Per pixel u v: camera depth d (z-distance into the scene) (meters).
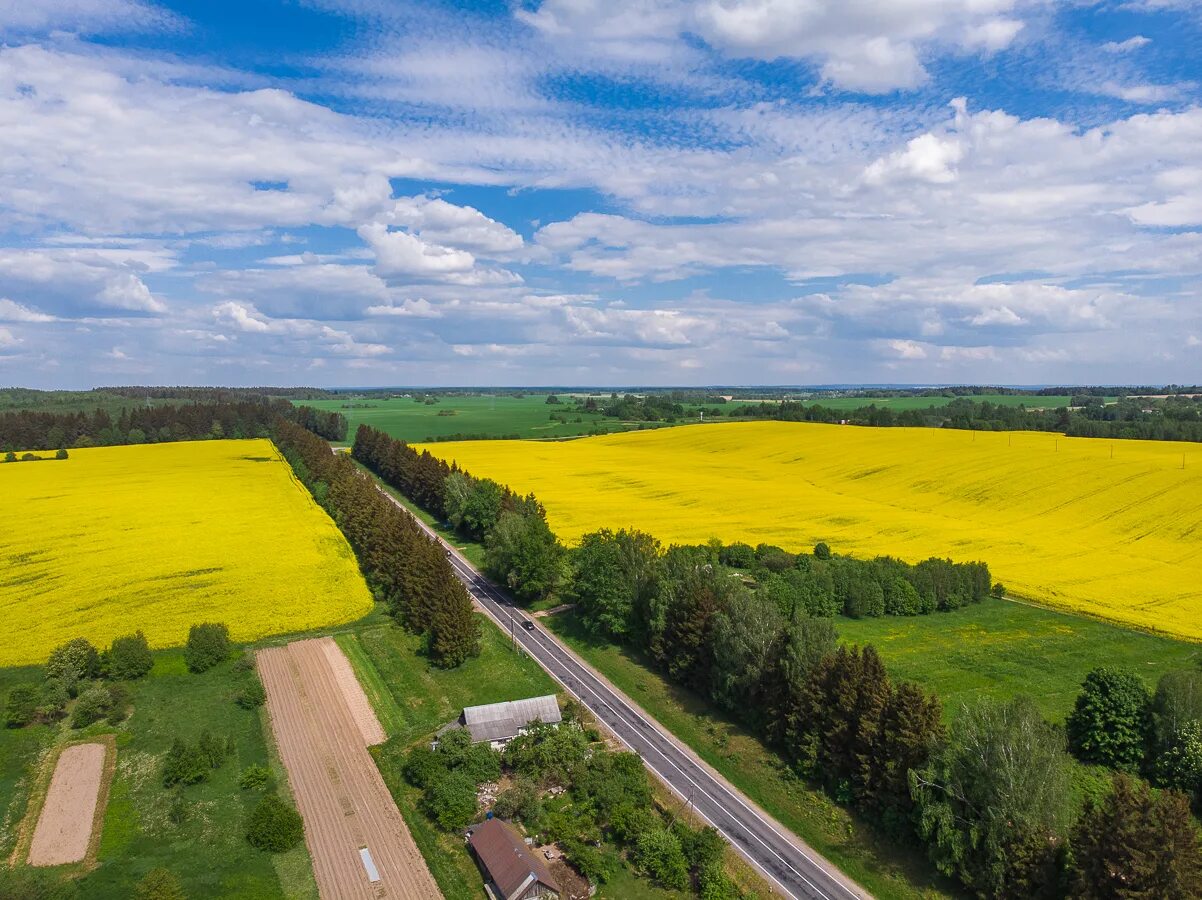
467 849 52.66
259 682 76.25
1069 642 81.19
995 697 68.44
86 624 86.81
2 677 74.00
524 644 88.25
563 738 62.19
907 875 49.19
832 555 110.44
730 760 63.22
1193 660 75.81
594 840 53.12
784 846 52.62
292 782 60.16
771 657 65.88
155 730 66.69
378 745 65.56
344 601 96.50
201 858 50.47
